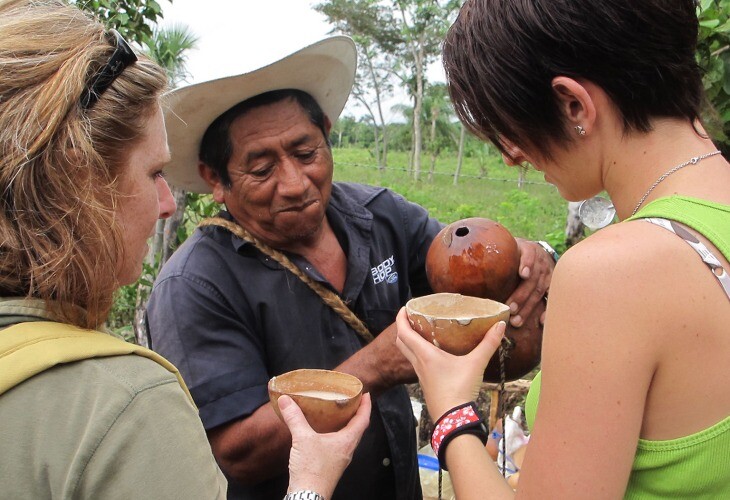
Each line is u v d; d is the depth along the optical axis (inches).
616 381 40.7
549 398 43.1
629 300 40.6
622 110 45.1
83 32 43.9
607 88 44.6
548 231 495.8
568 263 42.8
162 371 43.1
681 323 40.5
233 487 83.4
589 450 41.3
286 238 82.0
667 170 45.4
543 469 42.9
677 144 45.6
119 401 39.9
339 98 91.8
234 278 81.4
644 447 43.3
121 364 41.9
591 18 42.7
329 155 83.0
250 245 82.6
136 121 44.9
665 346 40.8
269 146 77.0
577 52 43.8
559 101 46.4
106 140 43.3
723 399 41.8
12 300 41.6
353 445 60.9
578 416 41.6
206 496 41.8
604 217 89.5
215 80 73.4
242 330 80.6
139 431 39.9
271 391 63.3
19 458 38.9
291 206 79.1
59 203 41.1
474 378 56.1
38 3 45.0
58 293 41.4
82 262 41.5
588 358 41.2
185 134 81.3
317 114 81.1
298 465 57.8
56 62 41.8
